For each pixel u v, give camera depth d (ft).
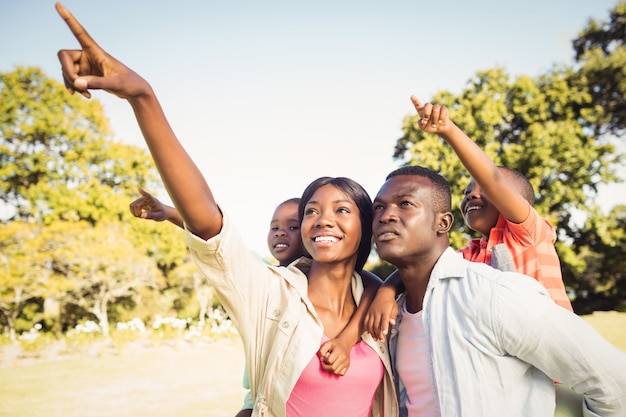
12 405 27.68
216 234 6.14
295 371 6.77
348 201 7.50
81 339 45.75
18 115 65.87
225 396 28.91
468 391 6.31
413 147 57.41
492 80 61.00
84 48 4.51
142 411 26.17
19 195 65.16
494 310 6.32
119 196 64.44
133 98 4.82
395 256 7.09
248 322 6.93
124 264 56.34
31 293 52.95
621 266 61.82
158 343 46.44
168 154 5.25
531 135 59.26
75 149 68.18
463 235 55.42
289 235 11.72
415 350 7.11
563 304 8.67
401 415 7.33
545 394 6.47
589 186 61.41
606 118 63.46
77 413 26.09
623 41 65.87
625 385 6.12
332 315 7.44
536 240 8.68
